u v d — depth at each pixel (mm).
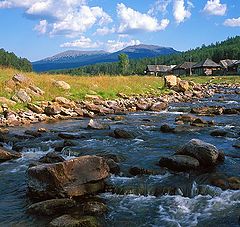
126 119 26078
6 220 9047
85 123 24312
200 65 120875
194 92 48062
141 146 16375
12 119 24328
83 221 8531
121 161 13789
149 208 9734
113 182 11453
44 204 9484
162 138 18078
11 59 126188
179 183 11172
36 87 31656
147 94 41312
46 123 24469
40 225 8719
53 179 10211
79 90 35219
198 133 19219
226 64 121312
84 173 10641
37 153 15875
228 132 19156
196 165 12422
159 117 27000
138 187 10922
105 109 30312
